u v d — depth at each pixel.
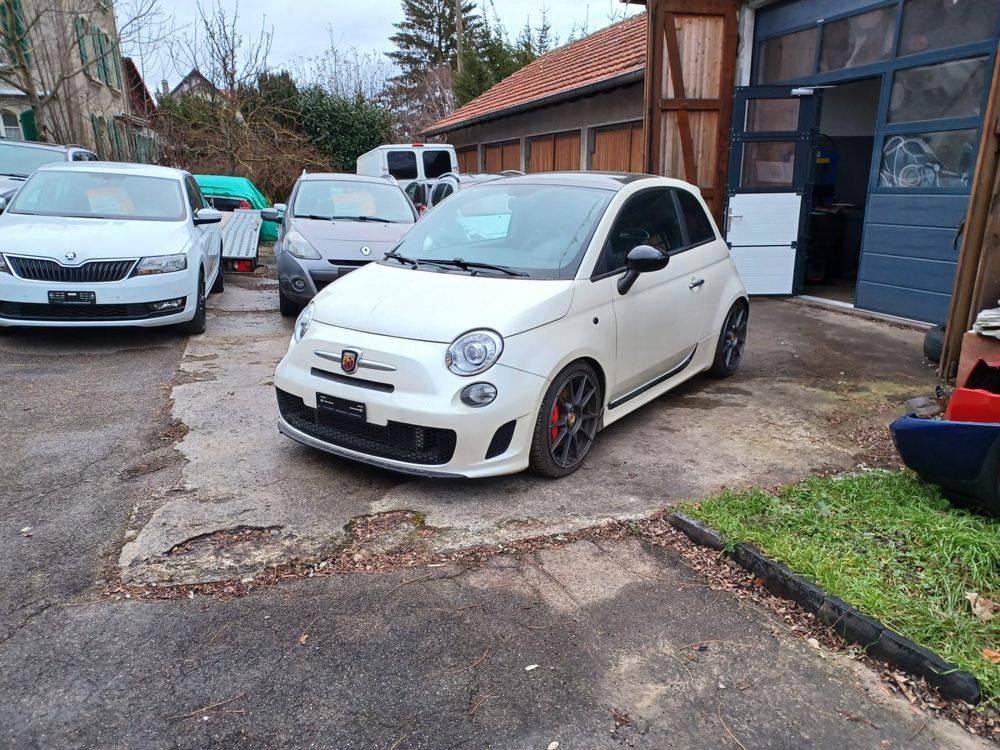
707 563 3.16
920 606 2.68
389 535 3.34
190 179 8.69
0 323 6.16
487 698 2.36
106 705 2.30
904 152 7.63
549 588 2.97
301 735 2.20
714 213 9.31
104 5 17.12
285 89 24.66
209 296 9.60
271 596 2.88
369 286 4.12
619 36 14.23
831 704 2.36
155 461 4.08
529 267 4.08
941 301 7.42
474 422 3.45
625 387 4.43
